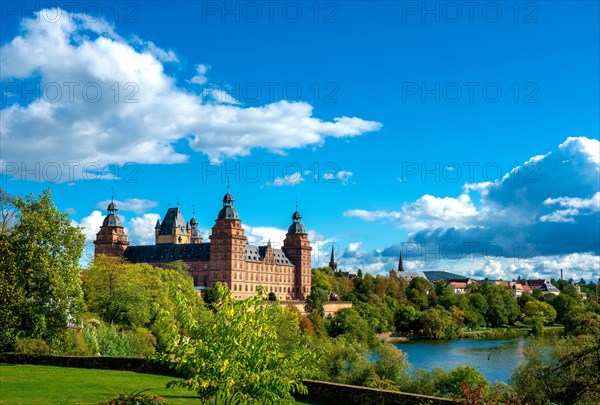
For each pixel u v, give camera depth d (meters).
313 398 45.94
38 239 68.56
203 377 29.12
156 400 22.78
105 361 59.84
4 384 47.16
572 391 44.94
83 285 115.31
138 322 104.94
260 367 29.69
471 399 30.44
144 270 136.62
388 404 42.66
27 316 67.88
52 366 61.16
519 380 62.66
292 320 106.50
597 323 67.06
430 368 124.88
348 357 88.56
